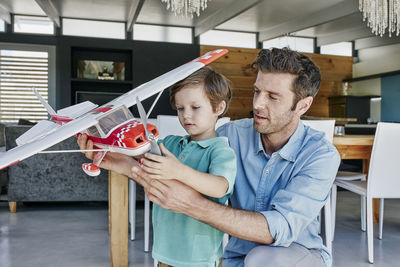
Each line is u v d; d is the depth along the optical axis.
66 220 2.75
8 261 1.93
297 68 0.86
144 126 0.68
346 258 2.02
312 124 2.15
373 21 3.65
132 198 2.29
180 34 6.35
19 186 2.85
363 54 6.62
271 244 0.82
